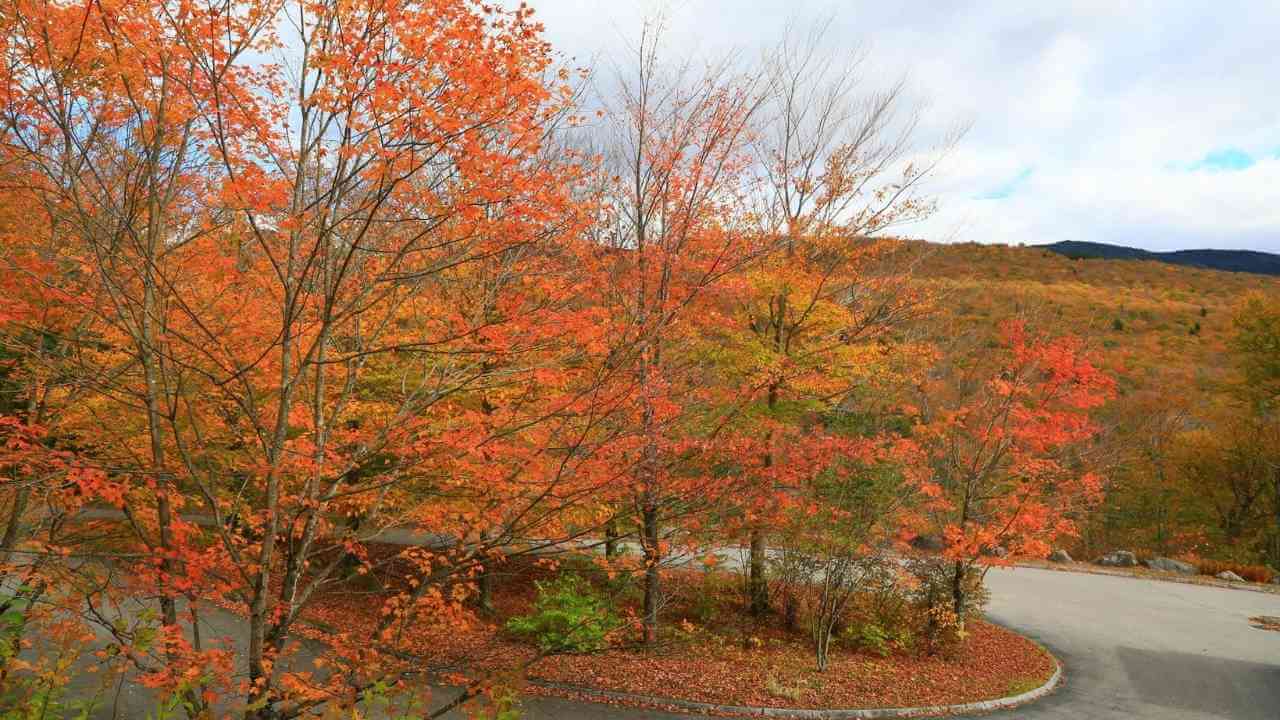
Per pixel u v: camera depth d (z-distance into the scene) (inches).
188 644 195.5
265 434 218.4
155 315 207.5
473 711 222.1
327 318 202.2
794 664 486.9
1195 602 763.4
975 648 559.5
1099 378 494.9
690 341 399.5
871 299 514.9
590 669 451.8
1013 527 508.1
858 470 478.0
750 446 387.2
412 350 237.0
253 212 188.7
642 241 376.5
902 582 525.3
